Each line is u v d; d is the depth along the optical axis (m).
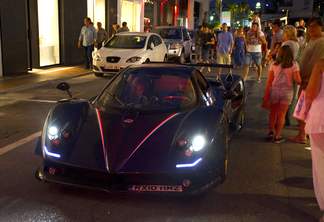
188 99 4.96
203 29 17.55
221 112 4.70
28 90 11.21
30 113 8.39
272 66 6.51
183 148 4.00
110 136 4.20
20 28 13.80
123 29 18.31
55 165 4.10
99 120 4.50
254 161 5.70
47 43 16.52
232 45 14.16
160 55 15.02
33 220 3.85
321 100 3.73
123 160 3.93
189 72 5.36
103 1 21.61
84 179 4.06
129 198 4.31
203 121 4.36
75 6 17.92
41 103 9.42
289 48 6.31
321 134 3.73
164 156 3.95
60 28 17.14
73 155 4.05
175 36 19.22
